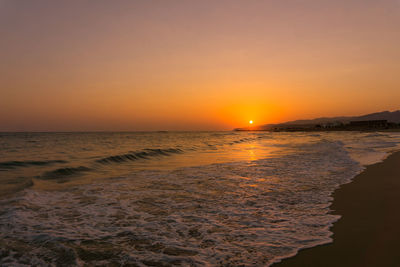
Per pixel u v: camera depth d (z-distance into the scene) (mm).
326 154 17859
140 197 6746
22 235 4250
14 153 19328
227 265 3295
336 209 5562
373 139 39000
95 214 5379
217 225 4723
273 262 3346
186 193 7156
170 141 42375
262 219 5012
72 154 18156
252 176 9703
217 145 30781
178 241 4043
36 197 6684
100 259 3482
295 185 8062
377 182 8297
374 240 3939
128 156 16406
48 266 3314
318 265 3248
